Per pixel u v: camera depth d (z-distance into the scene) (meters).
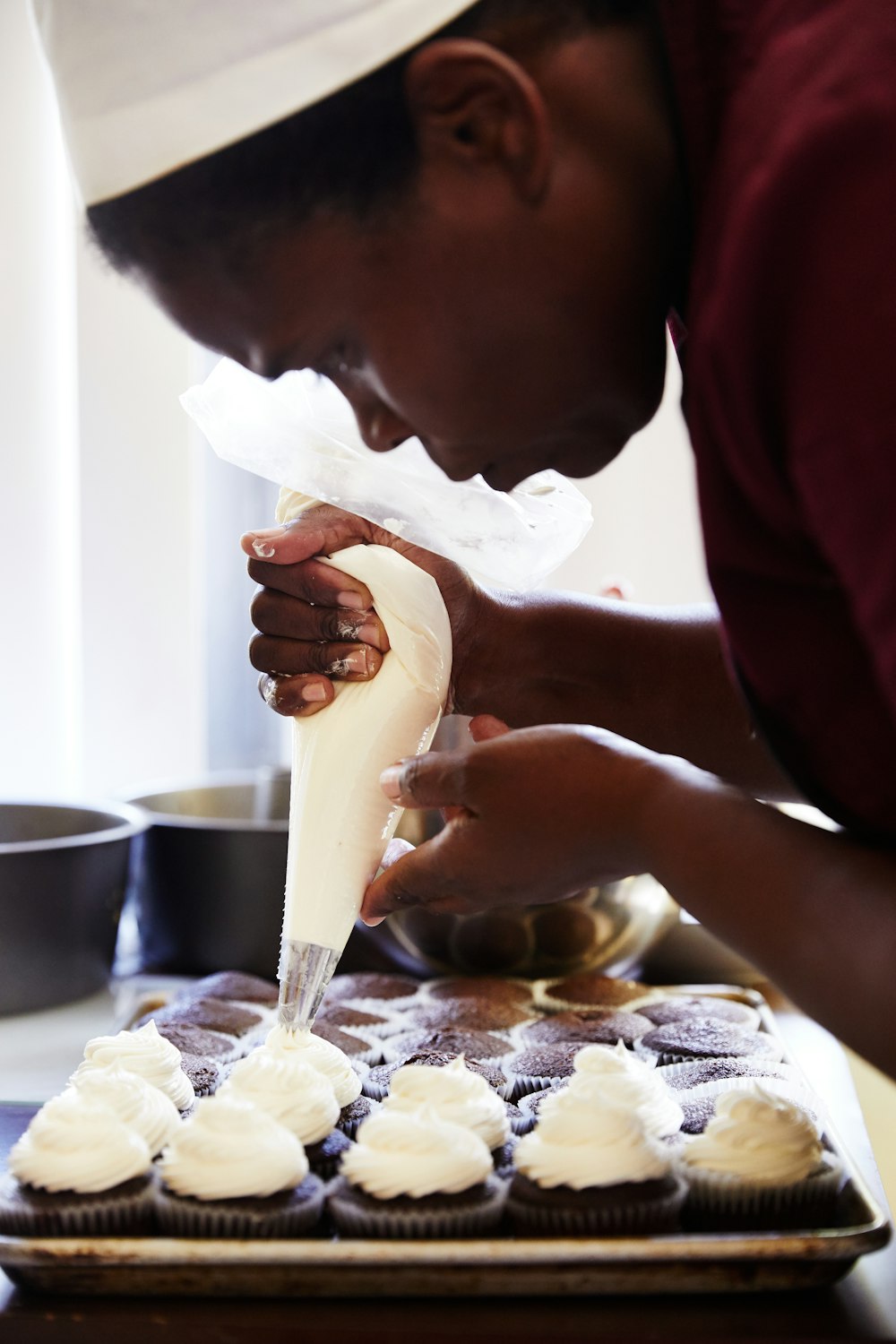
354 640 0.84
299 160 0.58
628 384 0.68
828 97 0.55
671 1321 0.68
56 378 1.82
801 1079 0.98
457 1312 0.69
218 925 1.33
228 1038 1.10
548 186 0.60
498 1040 1.09
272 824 1.49
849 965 0.59
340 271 0.60
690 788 0.67
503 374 0.64
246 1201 0.76
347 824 0.82
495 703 1.02
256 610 0.86
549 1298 0.70
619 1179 0.76
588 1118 0.79
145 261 0.61
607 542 2.05
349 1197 0.77
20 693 1.83
